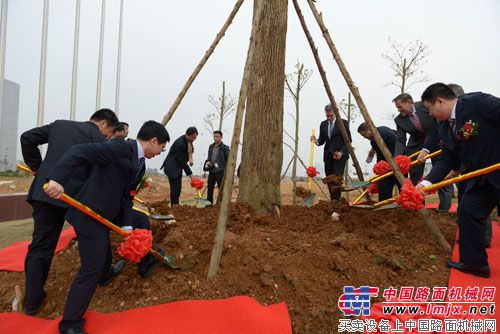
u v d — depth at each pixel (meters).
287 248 3.22
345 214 4.29
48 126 3.22
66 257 3.79
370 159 6.15
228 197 3.07
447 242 3.74
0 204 7.02
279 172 4.22
